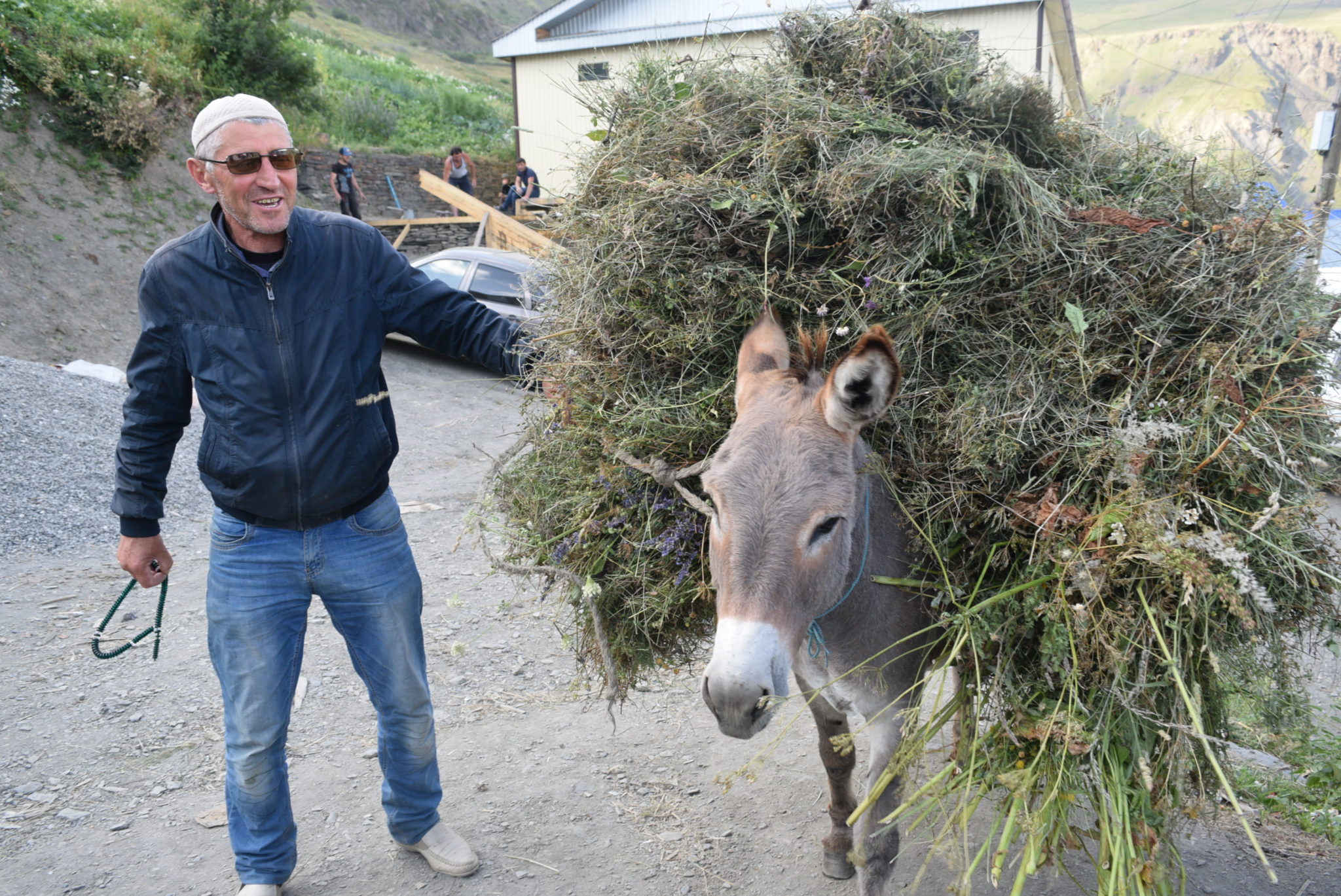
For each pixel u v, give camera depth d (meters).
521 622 4.87
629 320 2.44
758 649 1.76
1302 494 2.14
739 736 1.78
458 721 3.89
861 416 1.88
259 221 2.25
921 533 2.22
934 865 3.06
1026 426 2.18
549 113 18.28
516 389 2.81
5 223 11.32
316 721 3.84
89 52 13.33
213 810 3.21
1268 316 2.19
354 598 2.54
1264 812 3.40
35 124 12.45
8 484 6.32
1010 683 2.09
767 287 2.32
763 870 2.97
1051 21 12.92
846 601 2.20
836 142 2.35
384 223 15.95
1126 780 1.94
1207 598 1.88
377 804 3.27
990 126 2.56
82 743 3.61
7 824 3.09
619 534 2.46
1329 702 4.24
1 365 8.12
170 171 13.79
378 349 2.55
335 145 18.78
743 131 2.48
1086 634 1.97
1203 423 2.08
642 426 2.37
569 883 2.88
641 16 17.08
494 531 2.84
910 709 2.22
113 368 10.14
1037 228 2.24
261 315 2.32
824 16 2.72
